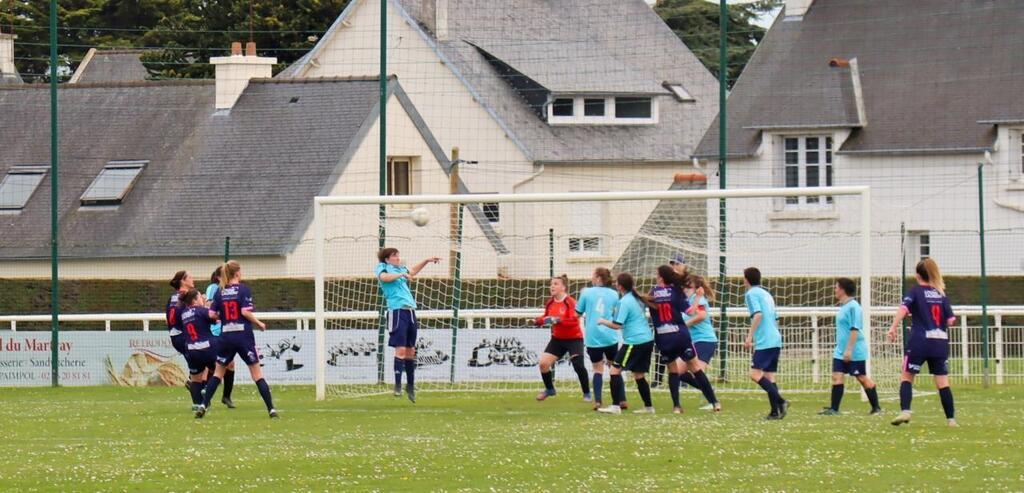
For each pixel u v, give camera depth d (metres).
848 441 61.78
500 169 188.50
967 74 160.50
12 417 77.94
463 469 54.84
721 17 102.94
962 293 143.62
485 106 188.88
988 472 52.56
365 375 97.56
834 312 94.19
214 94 170.75
